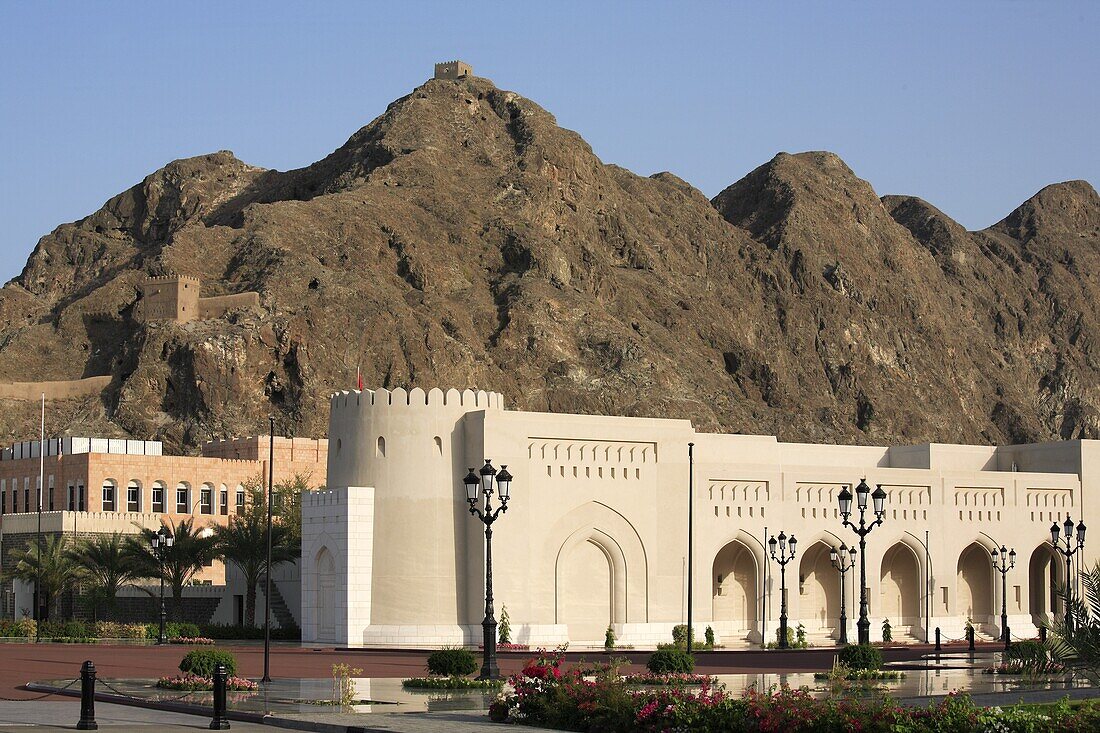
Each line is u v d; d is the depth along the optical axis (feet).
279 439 484.74
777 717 115.96
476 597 265.34
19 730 122.21
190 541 299.79
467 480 176.96
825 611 317.22
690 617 240.12
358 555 264.11
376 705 144.97
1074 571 339.16
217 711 126.72
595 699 126.62
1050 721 112.88
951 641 314.96
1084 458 342.44
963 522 325.62
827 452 338.13
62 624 282.97
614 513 279.28
